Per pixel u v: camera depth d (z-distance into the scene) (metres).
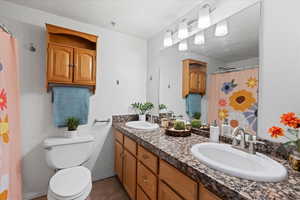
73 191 1.05
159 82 2.06
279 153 0.86
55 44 1.53
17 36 1.49
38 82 1.59
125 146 1.65
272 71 0.91
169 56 1.88
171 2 1.45
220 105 1.24
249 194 0.51
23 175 1.53
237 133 1.00
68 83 1.61
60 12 1.64
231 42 1.15
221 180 0.60
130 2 1.46
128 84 2.20
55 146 1.46
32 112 1.56
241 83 1.08
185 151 0.95
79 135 1.81
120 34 2.12
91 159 1.92
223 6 1.23
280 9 0.87
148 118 2.25
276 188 0.56
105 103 2.01
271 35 0.92
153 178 1.10
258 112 0.98
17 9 1.49
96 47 1.76
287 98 0.84
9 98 1.11
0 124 0.98
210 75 1.33
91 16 1.72
